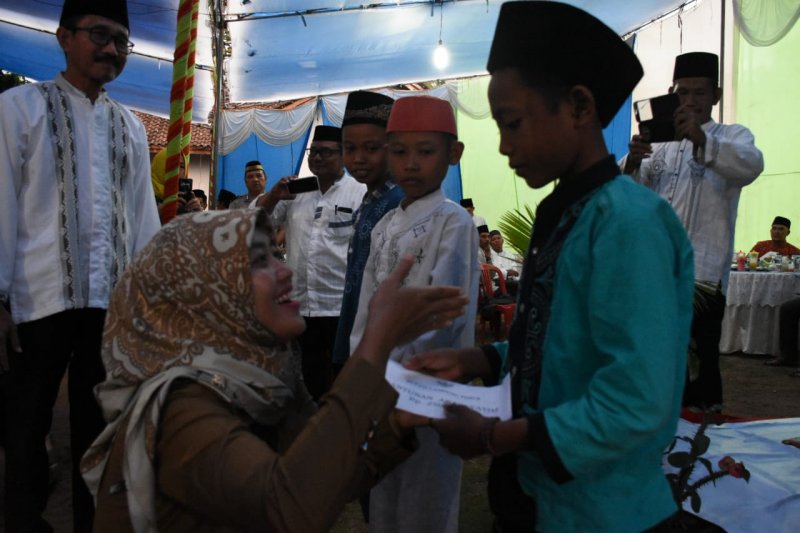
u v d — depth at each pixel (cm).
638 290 101
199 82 980
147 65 923
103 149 280
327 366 409
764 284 701
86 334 276
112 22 270
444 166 220
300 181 391
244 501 104
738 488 264
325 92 1054
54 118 267
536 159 117
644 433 99
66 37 270
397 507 210
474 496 328
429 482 204
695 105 321
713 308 301
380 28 830
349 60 930
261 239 132
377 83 1028
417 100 214
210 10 738
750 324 714
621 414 99
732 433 331
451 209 214
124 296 130
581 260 111
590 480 111
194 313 127
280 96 1055
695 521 248
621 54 115
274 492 103
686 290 112
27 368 262
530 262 126
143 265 129
